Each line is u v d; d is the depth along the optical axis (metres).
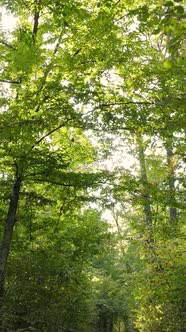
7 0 8.52
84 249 12.00
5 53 9.27
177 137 9.38
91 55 8.91
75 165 11.72
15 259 12.79
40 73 9.52
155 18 4.60
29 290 12.46
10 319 9.77
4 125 8.09
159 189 9.58
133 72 9.30
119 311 26.11
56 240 12.43
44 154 8.95
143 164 13.98
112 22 8.07
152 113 8.81
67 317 15.48
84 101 8.70
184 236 10.85
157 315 11.23
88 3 9.48
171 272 9.61
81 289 16.55
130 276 19.38
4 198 10.27
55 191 10.93
